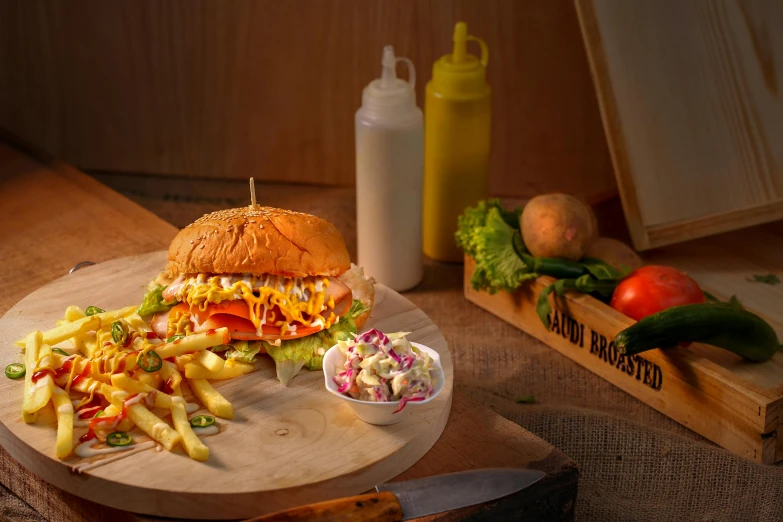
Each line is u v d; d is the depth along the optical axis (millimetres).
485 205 1269
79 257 1256
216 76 1477
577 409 1112
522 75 1434
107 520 970
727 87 1297
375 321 1113
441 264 1364
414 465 996
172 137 1514
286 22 1438
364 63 1446
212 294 1045
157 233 1301
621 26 1290
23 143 1459
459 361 1202
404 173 1256
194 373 1021
